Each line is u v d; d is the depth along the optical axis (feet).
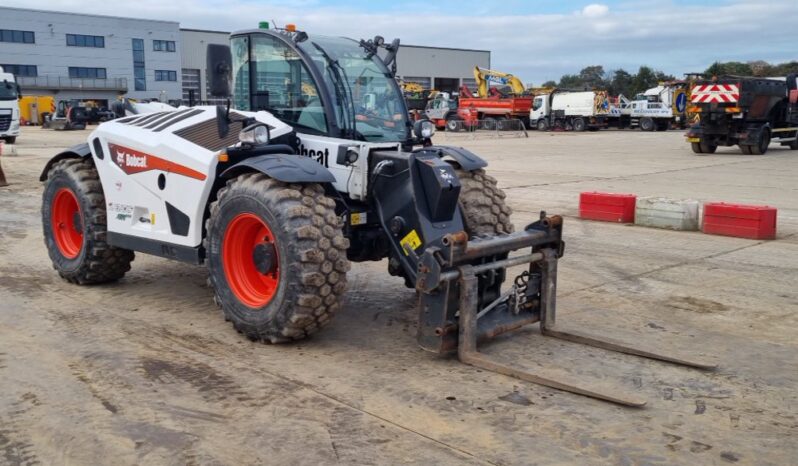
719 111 71.20
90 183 19.81
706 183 47.93
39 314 17.81
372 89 18.02
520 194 42.34
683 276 22.63
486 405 12.62
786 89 75.36
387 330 16.81
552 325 16.56
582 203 33.83
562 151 79.87
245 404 12.59
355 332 16.63
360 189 15.94
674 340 16.44
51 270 22.57
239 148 16.06
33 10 209.97
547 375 14.03
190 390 13.16
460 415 12.21
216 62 16.24
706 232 30.14
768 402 13.01
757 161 65.36
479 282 15.62
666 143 94.79
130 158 18.25
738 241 28.45
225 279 15.96
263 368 14.26
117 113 20.99
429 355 15.10
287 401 12.71
